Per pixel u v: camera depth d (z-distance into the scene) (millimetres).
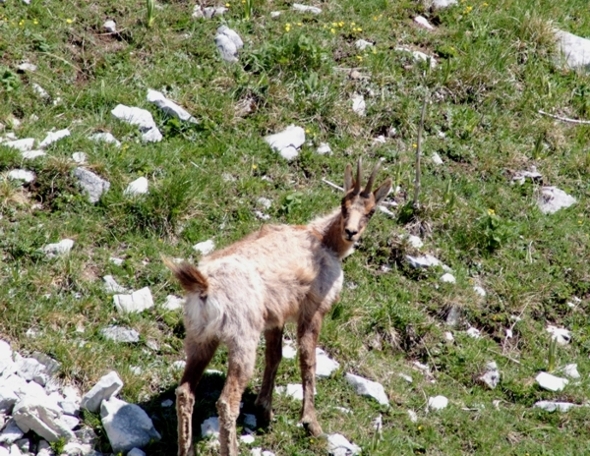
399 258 34594
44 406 24297
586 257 36906
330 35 43125
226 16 42938
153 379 27094
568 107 44406
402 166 38156
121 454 24297
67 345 26922
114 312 28797
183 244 32219
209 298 24031
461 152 40094
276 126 38469
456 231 36188
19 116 35469
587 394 31453
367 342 31328
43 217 31438
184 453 23656
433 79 42531
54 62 38000
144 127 36125
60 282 29422
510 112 43031
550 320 34625
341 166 37656
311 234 27672
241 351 24078
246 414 27016
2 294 27844
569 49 47062
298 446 26203
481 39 45750
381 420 28219
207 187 34438
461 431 28766
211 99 38406
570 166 41125
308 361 26688
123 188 32938
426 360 31594
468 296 33844
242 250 25922
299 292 26375
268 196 35312
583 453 28875
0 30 38156
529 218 38188
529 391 31219
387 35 44625
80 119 35812
